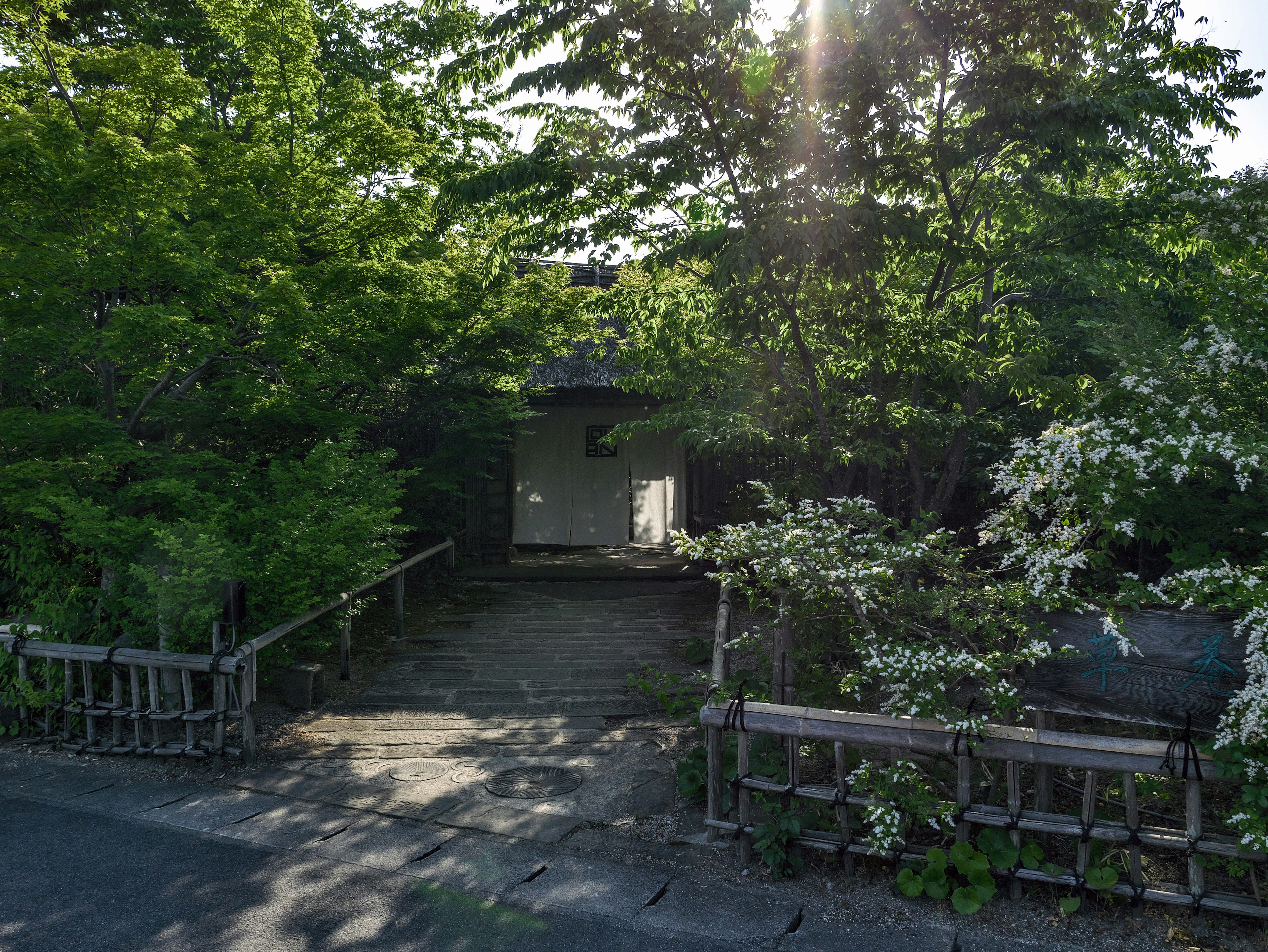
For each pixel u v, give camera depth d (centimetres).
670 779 506
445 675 732
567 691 686
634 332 785
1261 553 412
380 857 412
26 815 464
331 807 473
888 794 372
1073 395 590
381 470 791
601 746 566
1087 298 778
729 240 599
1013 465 412
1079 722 543
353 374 823
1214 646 362
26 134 608
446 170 919
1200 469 413
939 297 686
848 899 372
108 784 511
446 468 1091
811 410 735
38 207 641
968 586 440
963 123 684
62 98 725
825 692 475
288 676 646
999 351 712
